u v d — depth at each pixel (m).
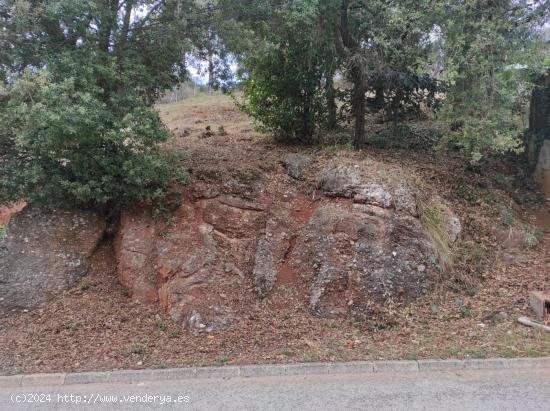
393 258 7.37
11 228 7.81
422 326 6.78
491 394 5.17
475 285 7.77
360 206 7.96
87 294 7.41
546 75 10.09
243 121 15.25
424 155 10.58
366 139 11.06
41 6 6.63
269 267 7.58
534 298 7.11
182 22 7.70
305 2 8.00
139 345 6.44
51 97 6.14
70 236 7.92
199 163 8.98
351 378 5.66
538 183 10.71
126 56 7.75
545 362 5.83
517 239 8.88
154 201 8.03
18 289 7.21
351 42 9.88
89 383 5.69
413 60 9.15
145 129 7.19
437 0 8.20
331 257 7.46
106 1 7.32
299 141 10.86
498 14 8.25
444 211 8.77
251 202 8.34
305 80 10.13
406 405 4.95
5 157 7.47
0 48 6.84
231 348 6.37
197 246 7.62
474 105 8.41
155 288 7.41
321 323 6.87
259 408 4.97
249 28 8.31
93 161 7.48
